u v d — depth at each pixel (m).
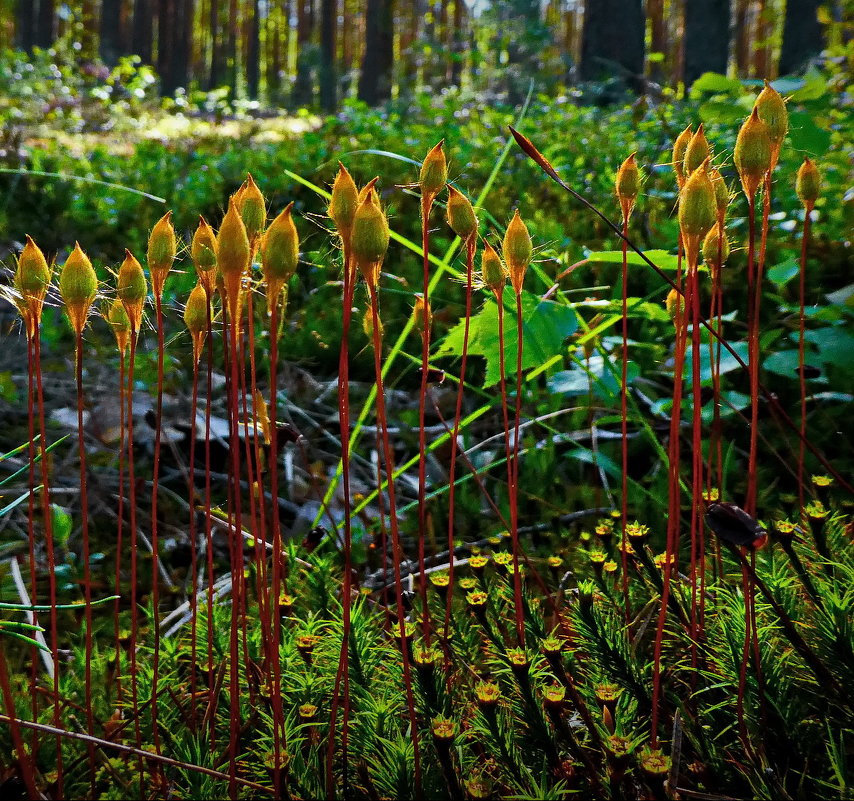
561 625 1.49
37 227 5.13
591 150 6.64
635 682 1.28
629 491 2.42
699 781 1.18
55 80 16.83
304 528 2.53
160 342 1.12
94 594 2.24
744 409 2.15
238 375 1.27
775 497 2.35
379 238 0.91
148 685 1.52
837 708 1.25
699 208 1.01
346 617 1.08
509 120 7.52
